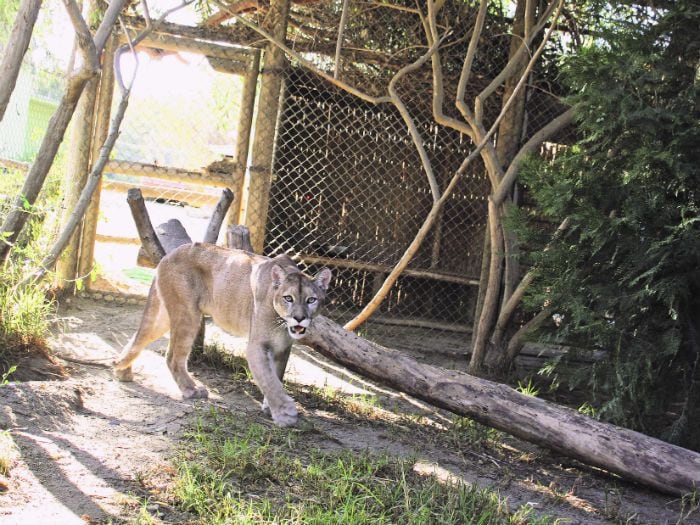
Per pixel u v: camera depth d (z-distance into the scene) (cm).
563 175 480
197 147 862
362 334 616
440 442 412
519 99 602
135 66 471
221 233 855
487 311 561
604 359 464
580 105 469
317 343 425
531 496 362
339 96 647
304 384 478
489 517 323
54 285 568
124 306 597
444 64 617
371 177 665
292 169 639
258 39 598
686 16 452
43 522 280
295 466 342
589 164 479
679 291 427
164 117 836
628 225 443
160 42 592
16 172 594
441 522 313
